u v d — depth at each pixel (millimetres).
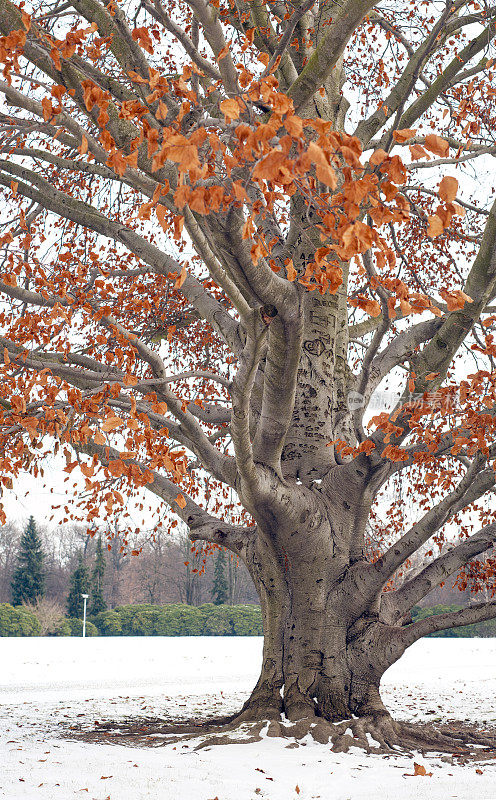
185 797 5695
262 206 3918
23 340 7930
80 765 6715
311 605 9062
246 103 3645
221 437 11820
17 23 4730
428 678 18391
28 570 55438
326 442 9500
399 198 3443
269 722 8422
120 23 5156
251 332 5785
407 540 8758
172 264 8000
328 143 3146
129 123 5203
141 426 7488
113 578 63688
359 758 7410
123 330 7676
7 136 8047
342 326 10328
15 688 15727
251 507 8078
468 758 7691
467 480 8047
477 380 7582
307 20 8336
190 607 48625
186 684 16891
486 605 8898
